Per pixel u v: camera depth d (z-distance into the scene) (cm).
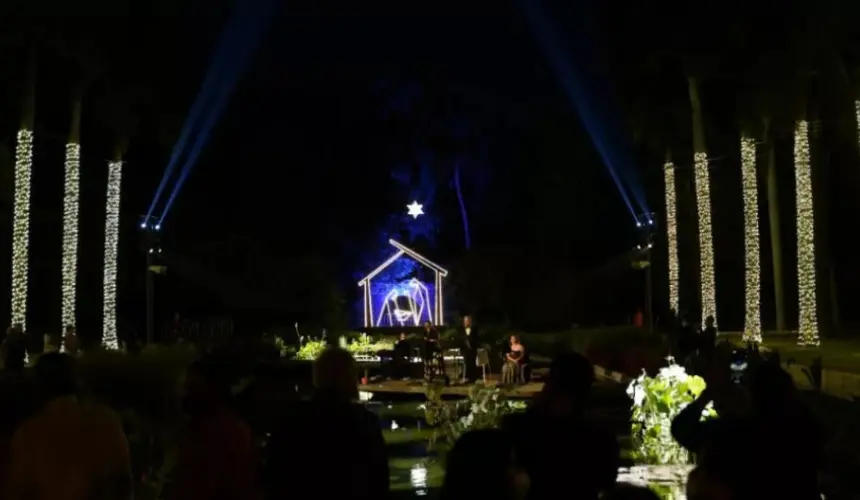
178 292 4903
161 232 5003
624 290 5203
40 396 545
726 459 470
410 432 1781
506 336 3681
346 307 5175
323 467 460
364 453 470
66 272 3105
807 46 2966
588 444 457
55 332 3562
